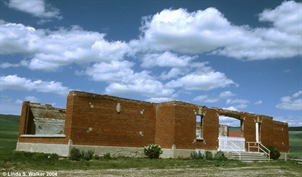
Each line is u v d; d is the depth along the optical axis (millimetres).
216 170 20656
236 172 19875
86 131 26078
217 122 35281
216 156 30828
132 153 29453
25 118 34062
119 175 16047
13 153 25453
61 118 37312
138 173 17328
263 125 41406
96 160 24250
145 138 30953
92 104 26922
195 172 18922
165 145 30734
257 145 39375
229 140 35812
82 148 25562
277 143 43625
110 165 20938
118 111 28844
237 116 38000
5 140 58531
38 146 29078
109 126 27906
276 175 19188
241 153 34094
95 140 26609
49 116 36312
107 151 27406
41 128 35312
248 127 38969
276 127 44000
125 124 29297
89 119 26469
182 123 31250
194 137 32281
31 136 30781
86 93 26641
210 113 34625
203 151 32812
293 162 33406
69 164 20594
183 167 21859
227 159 31156
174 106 30844
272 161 32844
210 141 33938
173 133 30250
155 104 32500
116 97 28922
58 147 25938
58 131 36656
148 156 29594
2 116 130375
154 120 32125
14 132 85875
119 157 27547
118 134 28547
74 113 25531
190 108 32406
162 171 18859
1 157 22000
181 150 30594
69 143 24844
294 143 101625
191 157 31047
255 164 27500
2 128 95500
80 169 18281
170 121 30828
